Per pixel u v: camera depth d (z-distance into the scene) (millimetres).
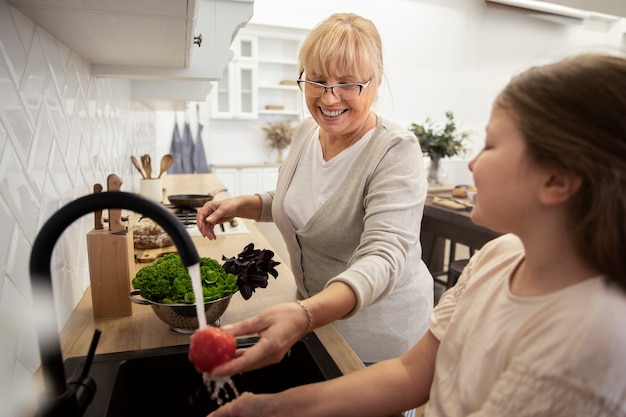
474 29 6125
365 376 697
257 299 1108
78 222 1067
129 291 959
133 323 932
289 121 5938
